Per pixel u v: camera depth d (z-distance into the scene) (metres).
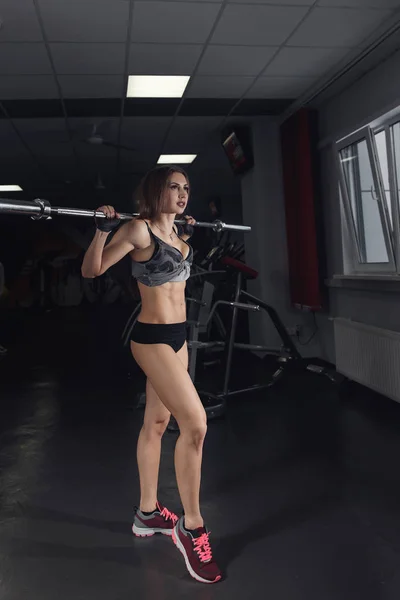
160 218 2.03
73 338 8.45
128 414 4.07
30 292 14.52
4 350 7.03
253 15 3.51
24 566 2.01
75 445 3.38
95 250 1.93
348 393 4.43
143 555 2.09
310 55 4.24
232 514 2.40
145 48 4.04
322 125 5.46
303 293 5.71
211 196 12.56
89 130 6.54
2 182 10.16
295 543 2.14
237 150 6.40
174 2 3.29
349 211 5.09
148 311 2.00
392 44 3.98
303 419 3.79
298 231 5.71
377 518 2.32
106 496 2.62
